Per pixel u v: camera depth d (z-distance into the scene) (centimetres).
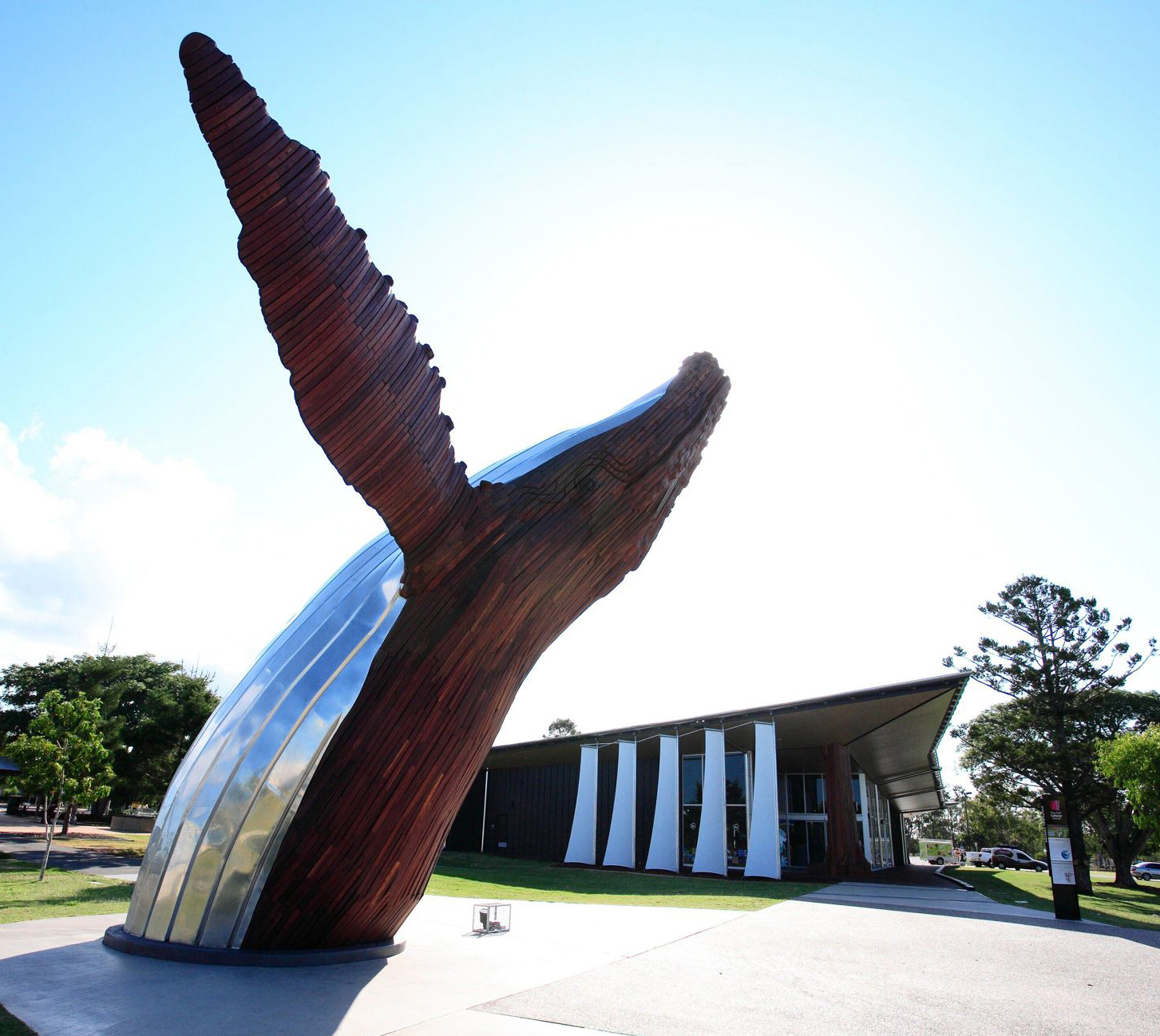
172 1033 540
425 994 694
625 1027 621
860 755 3559
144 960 762
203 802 811
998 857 5166
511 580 791
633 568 941
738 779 3341
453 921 1261
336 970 764
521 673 869
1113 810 4000
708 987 802
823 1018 689
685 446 908
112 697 4497
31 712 4650
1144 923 1691
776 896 1958
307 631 905
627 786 3081
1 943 867
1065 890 1638
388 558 963
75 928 992
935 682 2320
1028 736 3959
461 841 4419
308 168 535
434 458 694
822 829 3447
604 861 3030
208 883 784
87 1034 533
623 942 1099
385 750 763
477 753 838
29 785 1712
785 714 2681
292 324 555
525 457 970
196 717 3133
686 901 1764
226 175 511
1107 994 838
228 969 735
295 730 818
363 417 616
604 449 854
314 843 757
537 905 1589
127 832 4197
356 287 568
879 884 2575
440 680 775
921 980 890
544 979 806
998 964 1016
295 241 533
